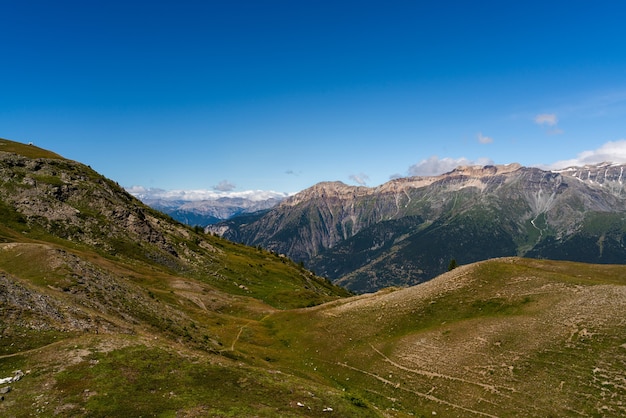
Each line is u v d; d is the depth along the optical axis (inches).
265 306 4682.6
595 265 3095.5
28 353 1375.5
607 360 1824.6
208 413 1180.5
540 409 1716.3
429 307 2886.3
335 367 2532.0
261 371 1654.8
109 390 1224.2
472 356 2181.3
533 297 2603.3
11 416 1058.1
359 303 3494.1
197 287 4761.3
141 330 2073.1
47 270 2411.4
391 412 1860.2
